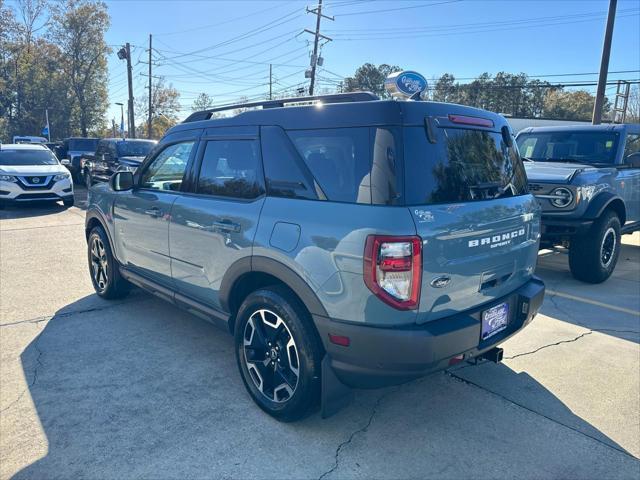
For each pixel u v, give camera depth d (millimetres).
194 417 3043
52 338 4234
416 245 2367
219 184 3416
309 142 2820
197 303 3693
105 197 4848
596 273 5875
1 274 6246
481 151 2941
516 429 2977
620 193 6500
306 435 2877
